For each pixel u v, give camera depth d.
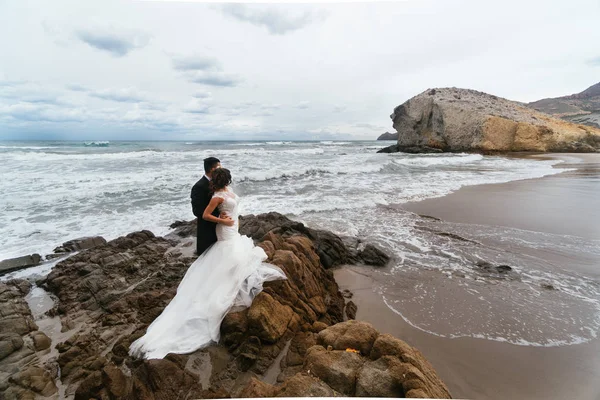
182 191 13.27
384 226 8.88
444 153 35.12
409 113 41.00
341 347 3.08
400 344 2.91
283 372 3.23
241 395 2.62
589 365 3.70
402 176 18.02
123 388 3.05
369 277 6.03
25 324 4.21
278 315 3.82
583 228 8.45
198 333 3.57
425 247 7.40
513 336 4.23
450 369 3.64
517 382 3.45
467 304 5.02
